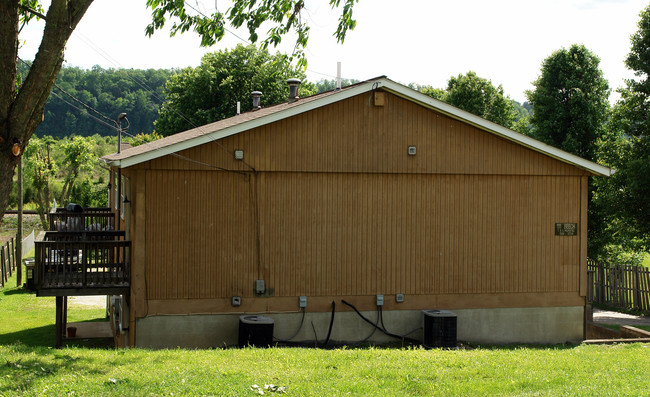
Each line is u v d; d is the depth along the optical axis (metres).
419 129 14.65
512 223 15.20
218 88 40.06
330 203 14.31
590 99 25.50
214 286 13.79
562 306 15.46
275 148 13.98
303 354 10.64
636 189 19.97
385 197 14.57
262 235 14.00
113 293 13.50
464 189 14.96
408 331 14.73
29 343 15.62
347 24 11.13
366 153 14.38
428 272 14.80
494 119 35.41
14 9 7.10
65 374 8.39
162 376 8.44
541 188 15.35
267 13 10.93
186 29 10.84
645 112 21.12
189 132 20.00
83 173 54.56
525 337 15.28
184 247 13.62
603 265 22.97
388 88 14.27
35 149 36.03
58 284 13.29
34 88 7.28
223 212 13.79
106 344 15.83
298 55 11.56
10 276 26.50
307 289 14.23
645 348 12.63
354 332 14.45
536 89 26.97
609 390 8.04
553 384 8.58
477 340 15.05
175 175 13.55
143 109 86.38
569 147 25.31
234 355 10.45
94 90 85.75
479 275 15.05
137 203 13.39
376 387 8.29
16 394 7.29
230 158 13.77
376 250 14.54
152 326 13.52
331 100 14.04
